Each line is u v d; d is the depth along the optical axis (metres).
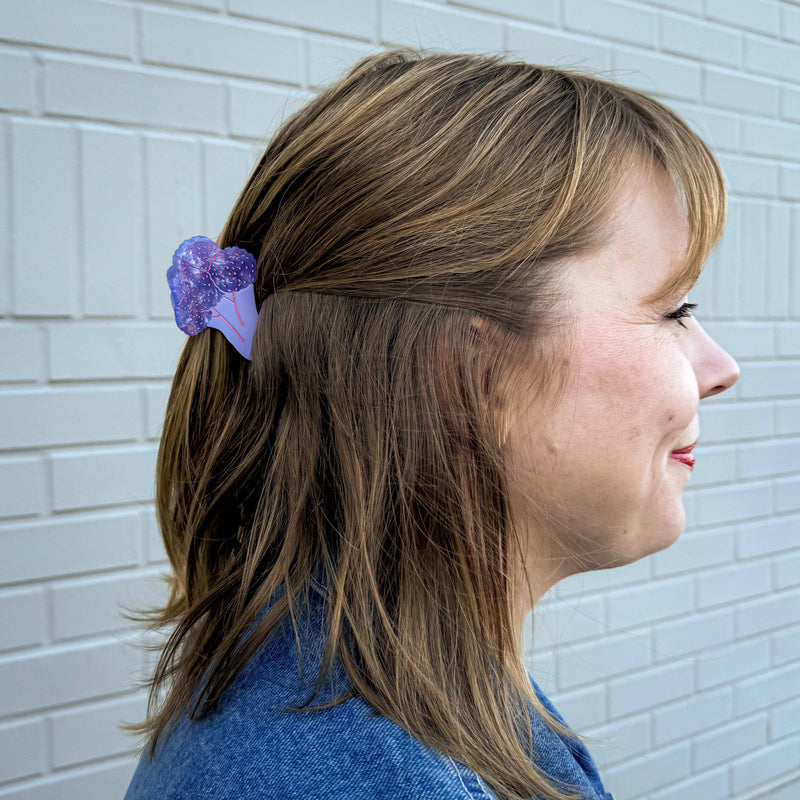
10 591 1.40
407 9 1.69
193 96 1.49
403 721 0.46
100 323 1.44
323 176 0.56
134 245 1.46
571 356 0.54
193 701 0.57
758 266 2.29
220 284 0.62
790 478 2.43
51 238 1.38
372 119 0.55
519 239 0.53
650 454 0.57
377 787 0.43
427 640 0.51
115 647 1.49
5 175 1.34
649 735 2.17
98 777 1.48
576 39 1.90
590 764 0.62
